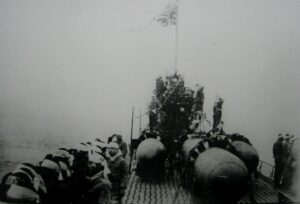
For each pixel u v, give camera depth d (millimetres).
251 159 7094
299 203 7180
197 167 6340
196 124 7410
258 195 7211
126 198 6742
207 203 6484
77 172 6266
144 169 7172
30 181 6562
